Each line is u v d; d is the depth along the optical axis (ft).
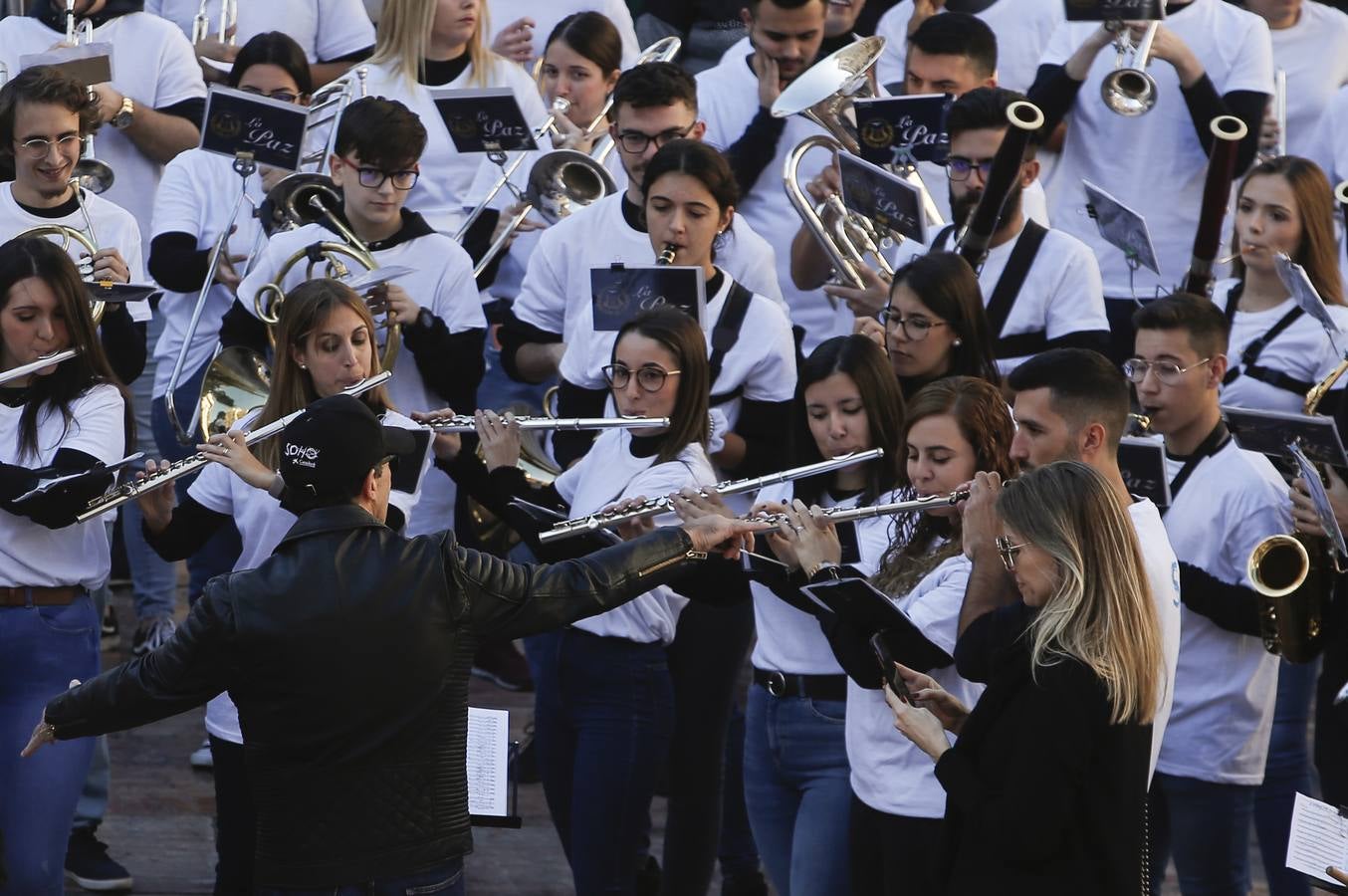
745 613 64.08
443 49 86.07
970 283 60.85
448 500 77.46
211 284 76.95
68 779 57.72
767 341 68.44
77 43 85.25
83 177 79.87
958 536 52.49
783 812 57.11
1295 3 94.12
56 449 58.54
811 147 80.23
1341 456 53.52
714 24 106.11
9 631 58.39
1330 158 92.68
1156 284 87.56
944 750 45.21
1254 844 76.23
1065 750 41.78
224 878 59.72
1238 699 58.65
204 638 44.68
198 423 66.18
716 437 67.21
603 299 66.03
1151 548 47.01
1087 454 49.96
